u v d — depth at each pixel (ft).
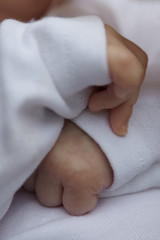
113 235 1.03
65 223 1.04
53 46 0.96
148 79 1.07
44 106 0.98
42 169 1.04
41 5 1.08
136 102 1.07
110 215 1.06
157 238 1.04
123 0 1.10
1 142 0.97
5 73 0.97
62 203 1.08
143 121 1.06
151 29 1.09
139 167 1.05
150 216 1.07
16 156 0.97
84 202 1.04
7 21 1.01
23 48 0.97
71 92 0.98
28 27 1.00
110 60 0.94
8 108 0.96
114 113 1.03
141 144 1.05
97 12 1.09
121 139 1.04
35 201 1.10
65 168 1.02
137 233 1.04
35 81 0.96
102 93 1.01
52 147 1.03
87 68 0.95
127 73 0.94
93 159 1.03
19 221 1.07
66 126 1.05
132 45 1.03
